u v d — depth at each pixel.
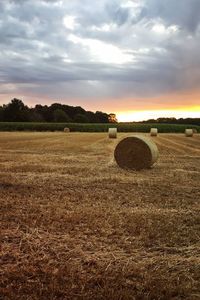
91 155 23.33
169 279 5.88
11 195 11.30
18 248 6.99
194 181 14.59
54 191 12.04
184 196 11.84
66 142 35.38
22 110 107.75
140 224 8.52
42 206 10.00
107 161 20.33
